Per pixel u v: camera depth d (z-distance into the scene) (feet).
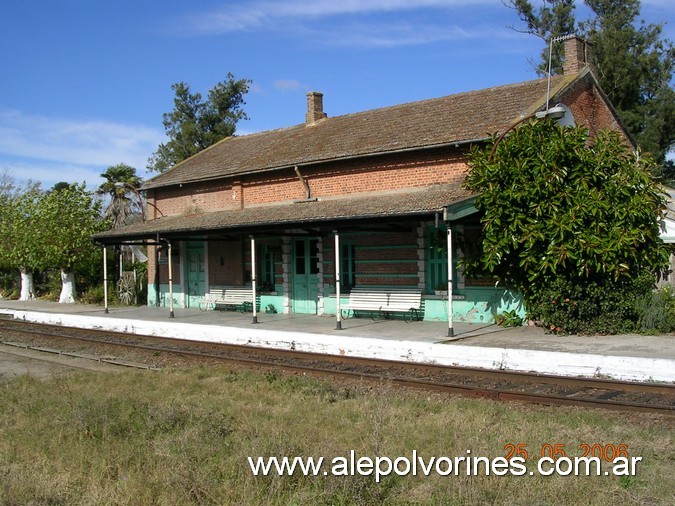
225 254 76.28
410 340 45.37
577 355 35.53
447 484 19.25
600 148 47.29
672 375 32.35
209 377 37.70
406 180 60.18
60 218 92.94
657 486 18.81
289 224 55.42
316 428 25.52
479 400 29.94
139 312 77.20
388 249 59.98
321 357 43.70
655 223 47.01
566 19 106.01
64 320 73.10
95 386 34.78
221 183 78.59
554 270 45.60
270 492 18.78
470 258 52.47
